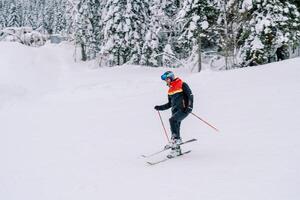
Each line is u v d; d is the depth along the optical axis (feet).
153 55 112.98
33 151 27.37
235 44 82.02
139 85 72.79
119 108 48.85
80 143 28.96
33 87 88.74
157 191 15.08
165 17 113.09
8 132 37.91
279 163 16.42
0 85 76.18
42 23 327.88
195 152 21.33
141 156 22.67
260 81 51.08
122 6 116.16
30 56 131.75
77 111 51.21
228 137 23.88
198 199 13.48
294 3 75.36
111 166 20.68
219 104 38.88
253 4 72.64
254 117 29.35
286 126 24.22
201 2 86.58
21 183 18.97
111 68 112.27
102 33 125.08
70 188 17.19
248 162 17.39
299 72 52.47
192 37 89.66
